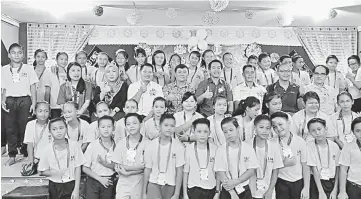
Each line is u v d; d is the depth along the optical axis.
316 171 3.79
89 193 3.74
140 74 4.54
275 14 5.02
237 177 3.59
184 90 4.48
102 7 4.73
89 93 4.58
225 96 4.26
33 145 4.14
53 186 3.71
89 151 3.79
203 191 3.61
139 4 4.60
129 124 3.72
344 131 4.09
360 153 3.75
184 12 5.00
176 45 5.69
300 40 5.62
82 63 4.89
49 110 4.30
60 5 4.52
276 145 3.71
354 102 4.72
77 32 5.57
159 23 5.53
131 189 3.70
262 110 4.14
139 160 3.71
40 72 4.87
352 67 4.90
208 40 5.71
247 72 4.53
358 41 5.41
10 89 4.49
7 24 5.05
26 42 5.32
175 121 3.81
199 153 3.64
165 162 3.67
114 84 4.56
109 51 5.67
